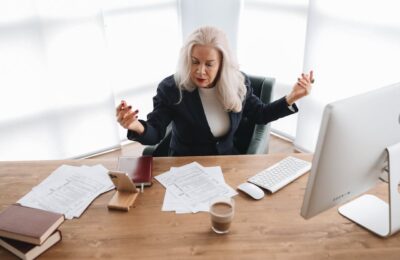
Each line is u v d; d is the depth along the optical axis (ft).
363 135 3.08
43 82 8.76
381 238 3.55
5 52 8.12
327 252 3.38
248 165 4.76
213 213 3.53
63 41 8.64
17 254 3.35
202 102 5.66
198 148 5.80
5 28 7.94
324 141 2.93
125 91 10.46
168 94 5.58
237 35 10.98
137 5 9.89
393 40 7.00
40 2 8.09
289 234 3.59
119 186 4.15
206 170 4.65
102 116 9.85
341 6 7.74
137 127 4.81
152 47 10.56
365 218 3.76
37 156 9.36
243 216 3.84
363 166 3.30
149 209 3.97
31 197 4.18
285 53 9.82
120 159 4.80
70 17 8.53
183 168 4.70
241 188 4.20
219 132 5.79
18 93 8.58
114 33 9.78
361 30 7.50
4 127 8.71
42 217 3.55
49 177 4.56
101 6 8.91
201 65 5.09
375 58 7.41
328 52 8.32
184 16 10.71
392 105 3.16
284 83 10.13
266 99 6.51
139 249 3.45
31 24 8.16
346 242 3.50
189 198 4.13
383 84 7.39
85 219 3.85
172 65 11.14
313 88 8.93
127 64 10.26
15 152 9.07
